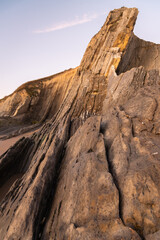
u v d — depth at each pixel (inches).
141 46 2003.0
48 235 269.4
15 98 2395.4
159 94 521.7
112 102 1013.8
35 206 301.1
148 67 1905.8
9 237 264.1
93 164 328.2
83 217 251.0
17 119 2223.2
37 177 366.0
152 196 238.5
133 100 589.3
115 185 275.0
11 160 796.6
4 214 356.8
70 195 300.8
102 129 493.4
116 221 230.1
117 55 1504.7
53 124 1328.7
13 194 418.6
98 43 1840.6
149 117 455.2
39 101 2506.2
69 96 1647.4
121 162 327.0
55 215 298.7
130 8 1707.7
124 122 459.8
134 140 374.0
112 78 1266.0
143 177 264.5
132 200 245.0
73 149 474.9
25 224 271.4
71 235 231.8
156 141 363.9
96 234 220.5
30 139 1033.5
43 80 2960.1
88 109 1375.5
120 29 1633.9
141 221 225.0
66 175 375.2
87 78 1594.5
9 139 1528.1
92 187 284.8
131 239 204.7
